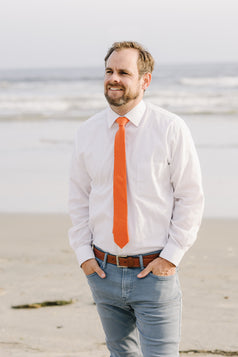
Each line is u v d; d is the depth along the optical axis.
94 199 2.40
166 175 2.31
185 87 30.11
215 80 33.94
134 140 2.30
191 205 2.30
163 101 22.53
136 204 2.28
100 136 2.38
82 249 2.46
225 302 4.03
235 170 9.58
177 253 2.27
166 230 2.32
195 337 3.45
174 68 70.31
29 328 3.65
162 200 2.30
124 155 2.27
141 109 2.32
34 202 8.00
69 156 11.47
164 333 2.32
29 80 46.00
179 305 2.36
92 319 3.78
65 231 6.38
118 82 2.26
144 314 2.33
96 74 59.91
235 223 6.61
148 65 2.35
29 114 20.00
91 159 2.40
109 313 2.49
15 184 9.16
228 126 15.02
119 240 2.28
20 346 3.38
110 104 2.31
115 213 2.28
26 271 4.84
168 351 2.34
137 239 2.29
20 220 7.02
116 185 2.27
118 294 2.36
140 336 2.40
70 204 2.56
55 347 3.36
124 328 2.53
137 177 2.28
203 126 15.27
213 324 3.64
